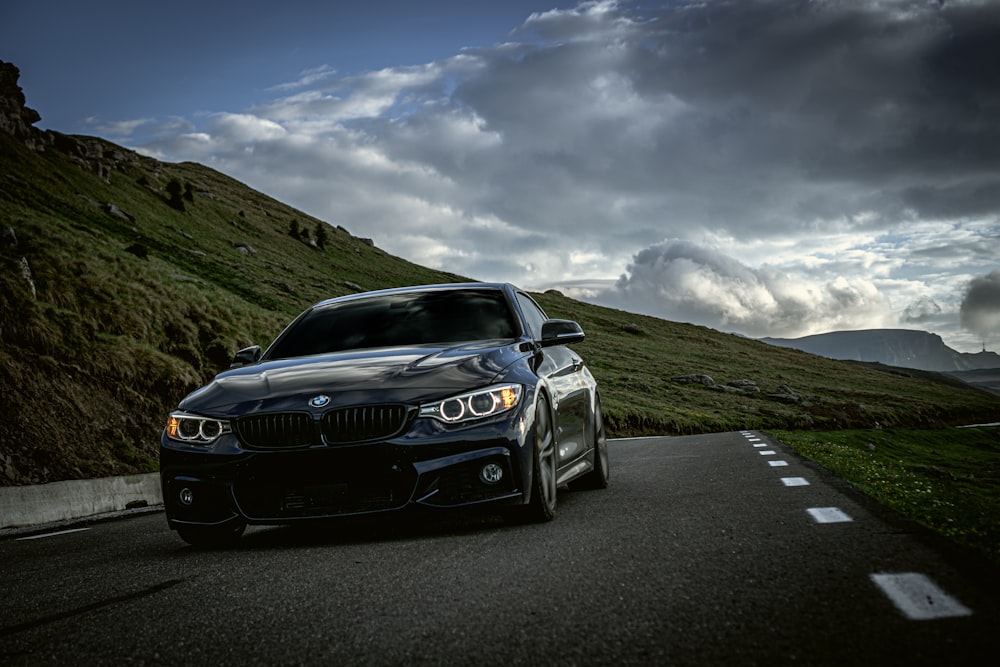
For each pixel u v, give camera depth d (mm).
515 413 5156
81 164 91938
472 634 2893
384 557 4508
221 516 5160
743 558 3924
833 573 3473
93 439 15703
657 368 87312
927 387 123250
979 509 5547
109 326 21672
